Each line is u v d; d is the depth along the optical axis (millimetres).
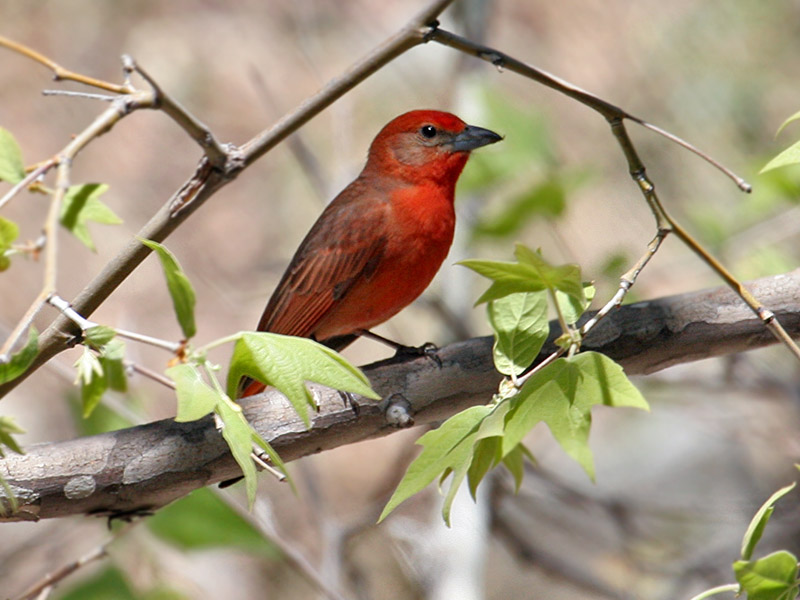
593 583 10625
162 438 5918
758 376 11859
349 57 20016
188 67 19984
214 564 12906
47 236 4590
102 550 7148
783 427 12320
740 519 11391
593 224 14938
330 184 12641
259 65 20109
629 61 17797
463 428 4789
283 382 4730
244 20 20703
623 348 6555
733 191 15258
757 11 17188
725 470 13391
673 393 12922
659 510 11836
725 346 6664
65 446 5855
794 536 11391
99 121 4922
